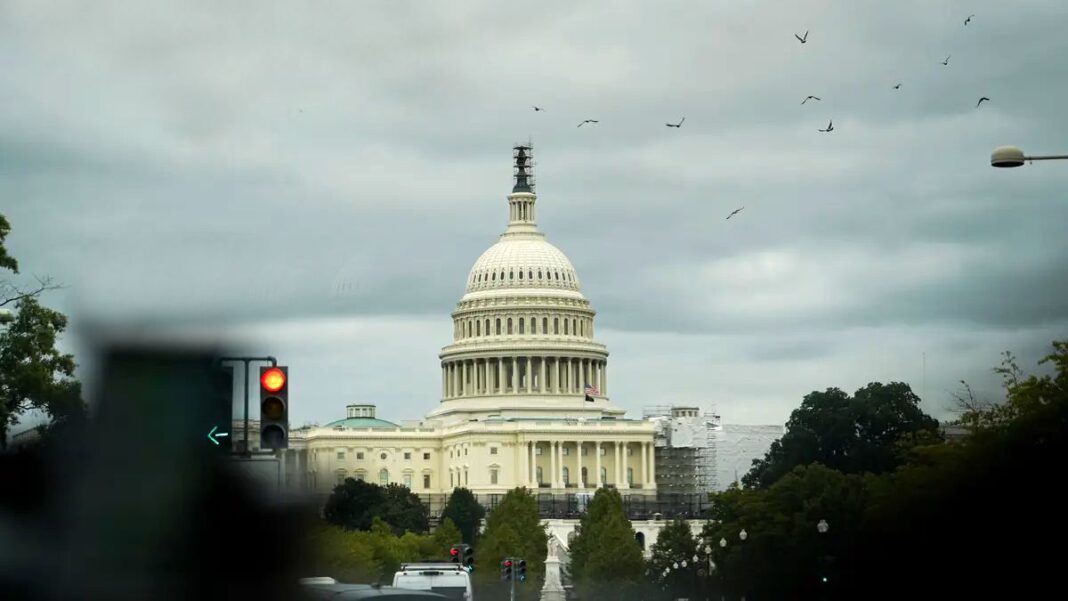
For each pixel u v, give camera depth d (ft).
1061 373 384.47
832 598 409.69
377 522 647.15
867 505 419.33
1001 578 271.69
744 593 554.87
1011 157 242.78
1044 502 268.00
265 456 203.21
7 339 354.74
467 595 272.31
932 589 284.20
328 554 206.39
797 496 539.29
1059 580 265.34
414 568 277.64
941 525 281.13
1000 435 286.46
